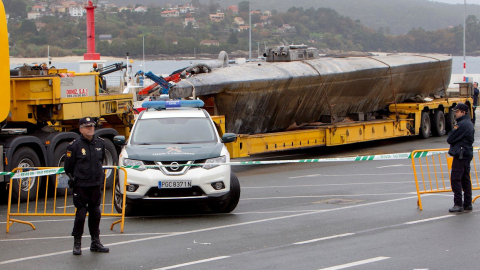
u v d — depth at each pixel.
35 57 102.62
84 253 12.49
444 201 17.56
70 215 15.45
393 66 34.81
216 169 15.55
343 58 34.03
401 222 14.80
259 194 19.97
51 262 11.84
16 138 18.42
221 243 13.08
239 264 11.38
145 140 16.81
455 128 15.86
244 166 28.30
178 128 17.25
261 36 166.88
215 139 16.95
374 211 16.30
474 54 190.12
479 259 11.45
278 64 30.23
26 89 19.38
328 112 32.41
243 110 27.83
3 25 17.47
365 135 32.91
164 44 138.25
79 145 12.39
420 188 20.14
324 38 174.62
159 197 15.29
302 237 13.47
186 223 15.30
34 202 19.38
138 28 158.12
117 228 14.90
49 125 20.47
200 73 28.34
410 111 36.75
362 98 33.94
